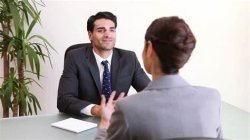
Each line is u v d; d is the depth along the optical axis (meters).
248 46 3.54
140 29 3.29
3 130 1.53
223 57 3.52
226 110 1.91
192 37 0.97
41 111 3.26
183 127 0.93
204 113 0.97
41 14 3.07
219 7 3.40
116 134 0.95
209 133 0.97
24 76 2.97
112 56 2.17
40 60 3.14
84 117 1.74
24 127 1.57
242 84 3.61
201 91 1.02
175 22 0.97
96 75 2.08
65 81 2.01
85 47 2.19
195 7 3.35
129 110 0.93
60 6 3.10
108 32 2.04
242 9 3.44
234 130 1.56
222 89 3.59
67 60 2.10
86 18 3.18
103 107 1.24
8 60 2.77
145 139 0.92
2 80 3.06
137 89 2.21
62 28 3.15
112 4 3.20
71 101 1.82
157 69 1.01
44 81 3.21
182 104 0.96
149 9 3.27
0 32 2.69
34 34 3.07
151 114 0.93
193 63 3.47
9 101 2.67
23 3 2.64
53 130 1.54
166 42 0.95
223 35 3.47
